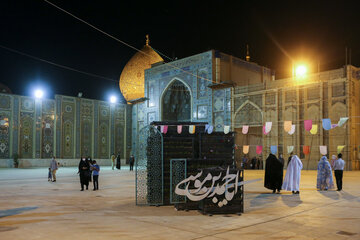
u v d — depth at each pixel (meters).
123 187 10.96
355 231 4.73
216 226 5.05
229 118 24.42
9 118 25.12
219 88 25.28
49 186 11.34
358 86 20.47
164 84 29.61
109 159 30.59
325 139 20.09
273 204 7.29
